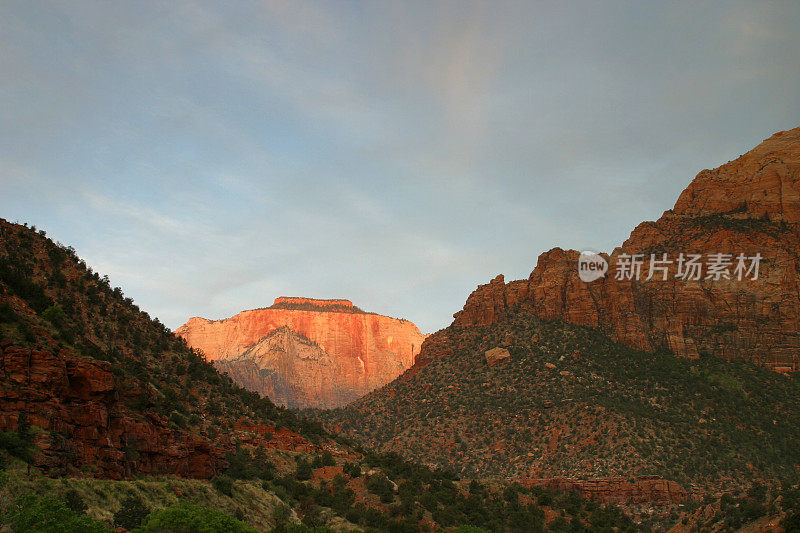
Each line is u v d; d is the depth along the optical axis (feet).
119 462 239.09
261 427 400.06
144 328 404.57
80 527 184.96
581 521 410.52
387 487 365.40
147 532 204.64
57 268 368.68
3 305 244.42
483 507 384.27
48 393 221.25
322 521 313.73
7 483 189.98
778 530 320.70
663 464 508.53
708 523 377.50
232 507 277.03
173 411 325.21
